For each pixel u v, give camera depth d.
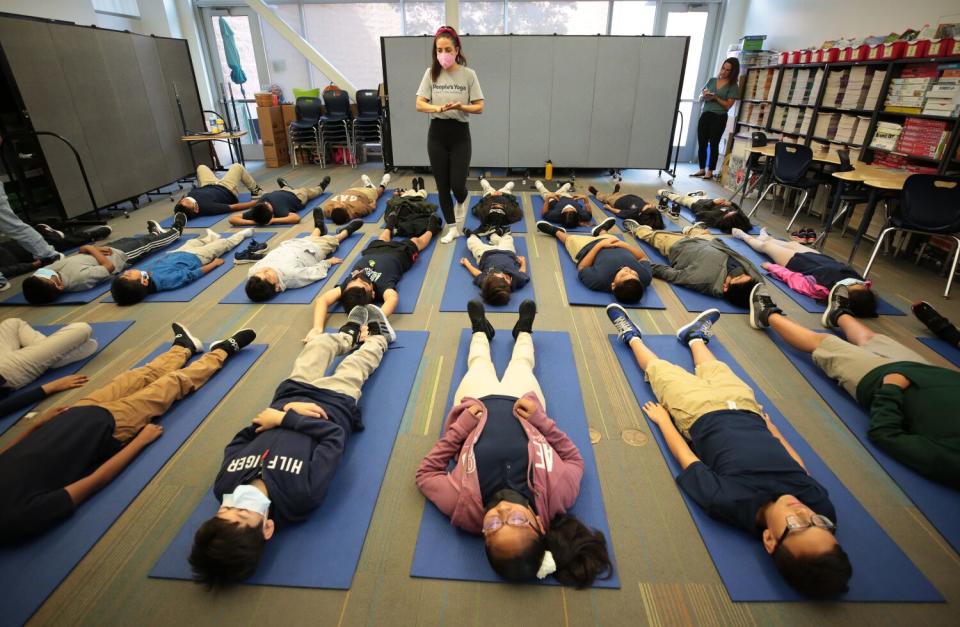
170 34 6.68
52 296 3.03
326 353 2.16
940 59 3.51
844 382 2.12
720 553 1.47
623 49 6.04
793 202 5.33
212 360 2.32
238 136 6.24
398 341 2.59
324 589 1.38
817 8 5.29
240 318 2.87
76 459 1.66
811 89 5.06
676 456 1.79
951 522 1.58
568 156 6.59
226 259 3.71
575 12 6.86
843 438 1.94
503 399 1.78
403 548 1.50
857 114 4.54
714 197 5.72
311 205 5.09
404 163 6.71
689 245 3.40
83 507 1.63
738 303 2.96
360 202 4.62
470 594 1.37
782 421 2.03
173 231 4.02
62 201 4.44
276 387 2.25
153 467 1.80
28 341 2.35
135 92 5.40
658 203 5.21
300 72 7.42
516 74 6.18
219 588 1.39
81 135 4.65
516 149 6.58
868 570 1.43
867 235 4.23
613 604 1.35
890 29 4.37
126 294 2.98
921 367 1.91
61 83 4.45
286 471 1.51
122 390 2.01
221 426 2.01
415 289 3.19
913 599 1.35
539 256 3.78
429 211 4.32
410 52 6.11
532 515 1.38
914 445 1.72
